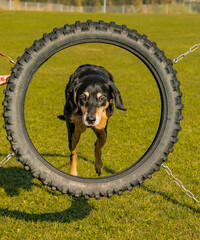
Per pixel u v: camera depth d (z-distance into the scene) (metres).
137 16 69.94
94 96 5.91
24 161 5.50
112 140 10.88
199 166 8.89
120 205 6.81
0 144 10.12
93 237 5.73
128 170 5.84
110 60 27.66
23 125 5.51
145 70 24.56
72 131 6.90
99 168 7.54
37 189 7.45
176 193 7.34
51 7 106.25
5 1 99.69
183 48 27.12
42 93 17.44
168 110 5.72
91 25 5.57
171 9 115.19
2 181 7.77
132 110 14.64
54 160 9.08
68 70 23.41
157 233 5.88
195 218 6.37
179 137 11.28
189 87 19.58
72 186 5.67
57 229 5.96
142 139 11.05
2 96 16.66
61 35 5.51
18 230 5.89
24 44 26.97
